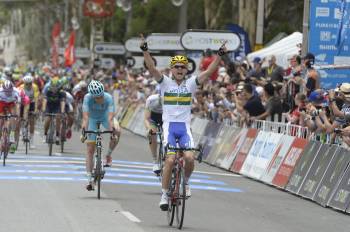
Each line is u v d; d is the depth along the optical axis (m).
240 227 24.84
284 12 81.00
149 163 44.16
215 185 36.06
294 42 55.06
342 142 32.66
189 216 26.59
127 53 98.81
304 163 34.00
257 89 46.38
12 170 37.59
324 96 36.03
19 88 48.84
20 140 56.12
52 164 41.03
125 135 68.81
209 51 56.12
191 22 105.81
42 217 24.61
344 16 40.12
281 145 37.16
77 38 175.88
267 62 54.81
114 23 133.62
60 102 47.84
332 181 30.91
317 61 41.09
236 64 55.25
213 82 57.19
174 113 24.66
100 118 31.47
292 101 43.44
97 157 29.61
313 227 25.78
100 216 25.34
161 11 110.31
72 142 57.28
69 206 27.20
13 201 27.78
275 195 33.59
